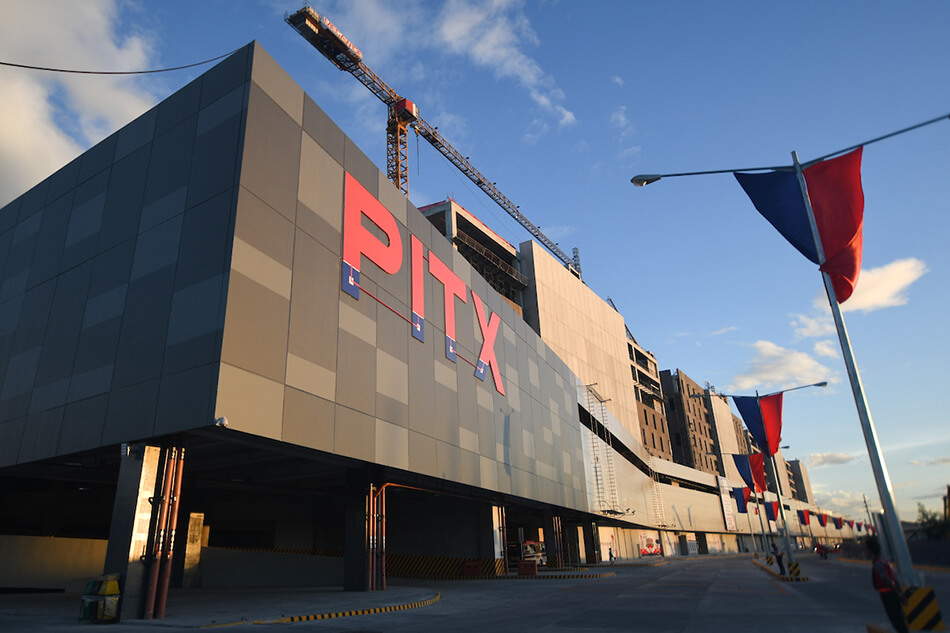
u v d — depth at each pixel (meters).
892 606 8.72
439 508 39.81
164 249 19.80
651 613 16.20
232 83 20.77
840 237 12.36
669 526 92.06
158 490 17.23
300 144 22.31
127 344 19.34
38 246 25.14
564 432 50.84
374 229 26.41
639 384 110.12
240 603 20.25
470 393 33.47
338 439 21.16
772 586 24.81
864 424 10.62
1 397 23.27
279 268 19.75
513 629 13.44
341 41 77.06
